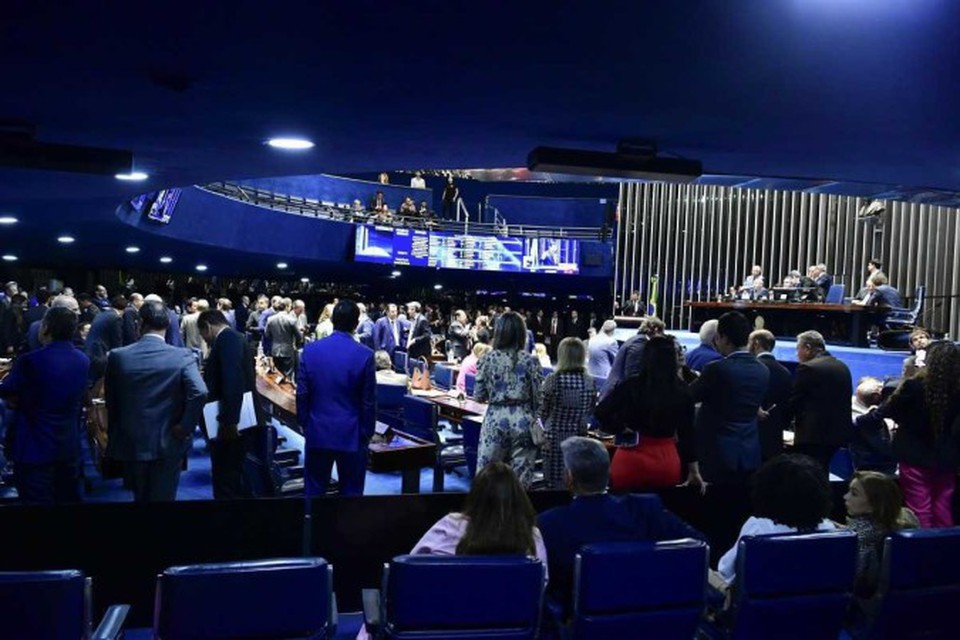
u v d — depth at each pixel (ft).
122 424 15.98
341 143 20.68
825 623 10.98
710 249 80.38
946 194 27.89
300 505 14.02
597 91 14.82
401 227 84.43
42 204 34.91
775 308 48.21
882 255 61.87
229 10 11.05
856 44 11.78
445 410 26.94
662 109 16.10
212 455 19.56
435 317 85.25
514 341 19.01
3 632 8.11
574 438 11.75
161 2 10.81
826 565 10.69
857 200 64.54
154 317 16.35
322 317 47.24
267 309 55.93
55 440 16.75
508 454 18.99
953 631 11.68
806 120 16.83
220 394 18.75
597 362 32.42
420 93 15.33
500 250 87.86
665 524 11.45
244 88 15.16
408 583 9.10
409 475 22.26
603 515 11.21
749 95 14.87
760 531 11.30
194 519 13.60
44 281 86.89
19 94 15.85
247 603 8.67
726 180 26.05
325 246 77.51
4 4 10.96
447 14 11.02
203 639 8.62
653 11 10.70
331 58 13.15
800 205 70.18
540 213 100.37
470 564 9.15
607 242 91.86
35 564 12.89
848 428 17.66
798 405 17.69
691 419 15.71
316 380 18.07
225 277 100.42
